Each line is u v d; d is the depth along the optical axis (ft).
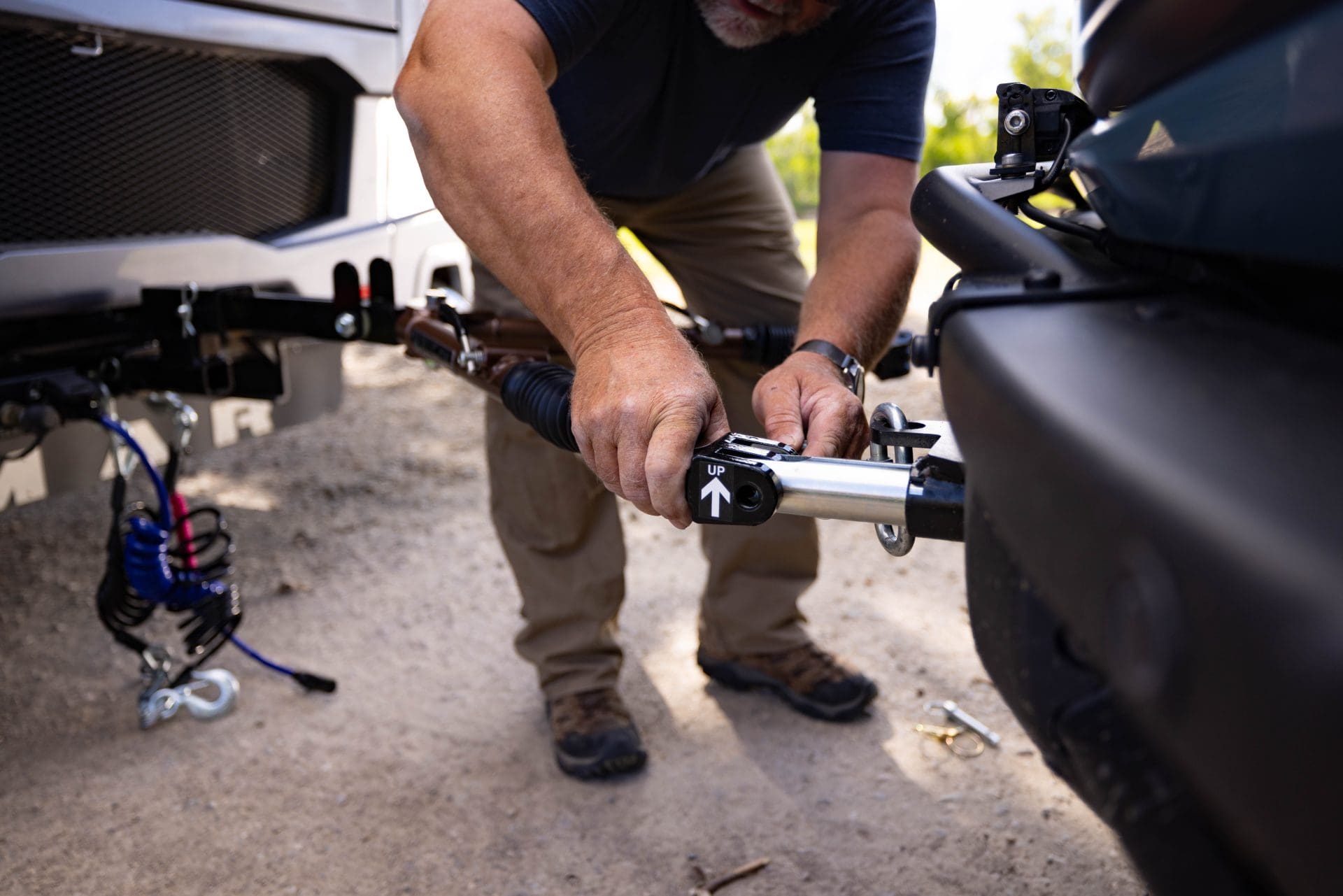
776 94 5.77
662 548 10.24
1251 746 1.41
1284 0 1.98
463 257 9.48
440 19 4.16
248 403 8.75
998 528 2.13
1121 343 2.13
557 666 6.98
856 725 7.28
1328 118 1.79
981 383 2.20
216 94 7.57
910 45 5.55
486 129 3.70
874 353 4.97
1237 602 1.41
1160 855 1.87
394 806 6.48
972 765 6.81
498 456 6.83
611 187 6.31
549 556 6.90
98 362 6.93
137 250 7.02
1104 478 1.72
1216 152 2.17
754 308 7.13
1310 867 1.37
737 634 7.48
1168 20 2.37
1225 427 1.69
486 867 5.95
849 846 6.08
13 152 6.54
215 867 5.93
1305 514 1.42
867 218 5.40
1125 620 1.66
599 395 3.22
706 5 4.98
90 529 10.80
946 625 8.64
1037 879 5.77
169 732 7.25
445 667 8.12
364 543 10.39
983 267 3.02
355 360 17.63
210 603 7.02
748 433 7.06
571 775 6.74
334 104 8.36
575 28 4.31
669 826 6.28
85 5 6.46
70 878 5.83
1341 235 1.82
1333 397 1.73
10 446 7.07
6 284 6.43
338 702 7.62
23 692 7.76
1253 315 2.27
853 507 2.88
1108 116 3.07
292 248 8.02
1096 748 2.03
